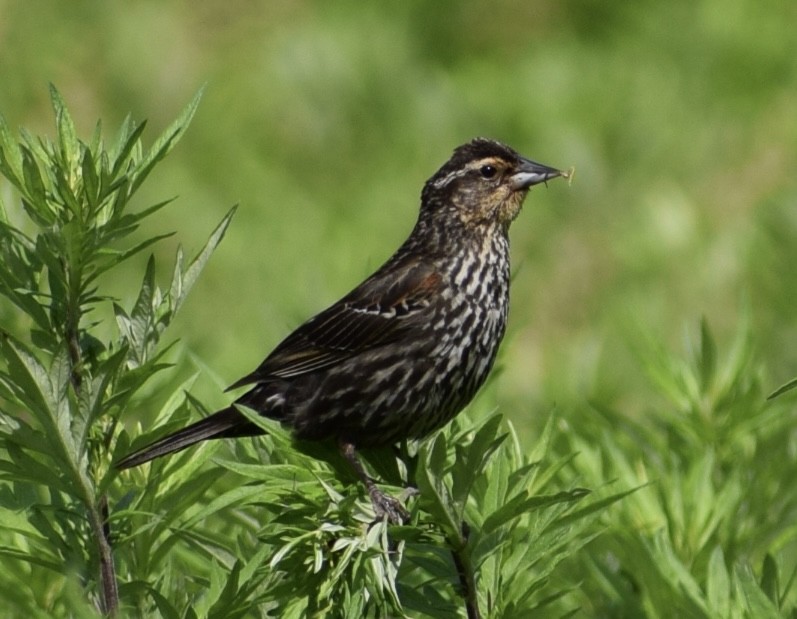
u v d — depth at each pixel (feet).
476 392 28.99
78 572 19.16
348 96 62.13
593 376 33.99
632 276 55.01
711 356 25.80
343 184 60.49
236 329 49.39
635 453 25.49
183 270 21.36
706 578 22.72
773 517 24.48
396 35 65.57
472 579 18.85
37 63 65.16
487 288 29.30
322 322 28.07
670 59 65.87
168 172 58.85
